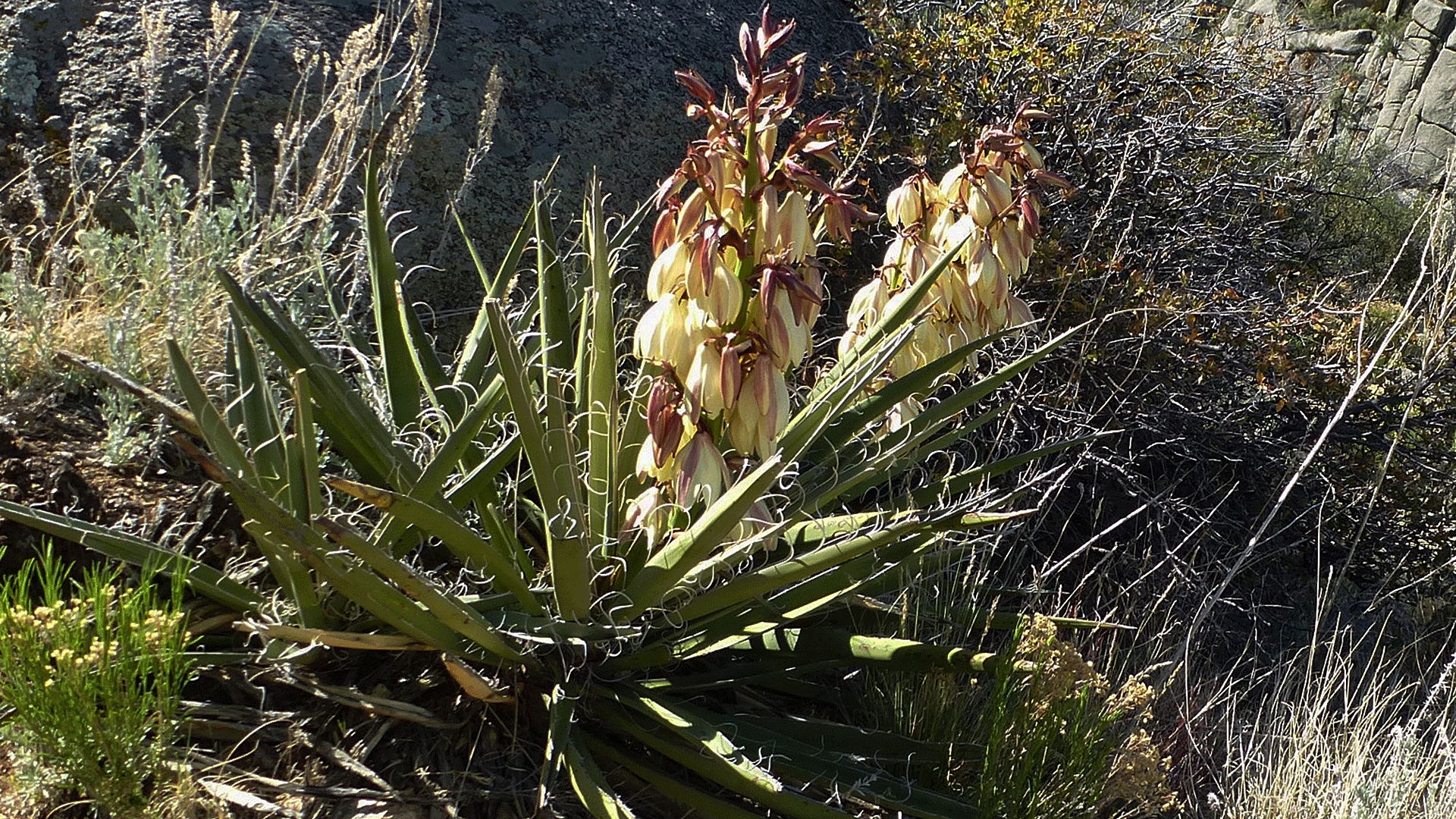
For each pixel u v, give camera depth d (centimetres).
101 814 168
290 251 293
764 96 172
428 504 195
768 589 194
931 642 262
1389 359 399
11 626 157
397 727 202
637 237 377
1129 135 407
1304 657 351
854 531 209
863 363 202
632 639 209
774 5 490
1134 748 227
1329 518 366
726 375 168
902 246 244
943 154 412
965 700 249
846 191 421
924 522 179
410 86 344
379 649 199
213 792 178
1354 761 267
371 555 166
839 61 496
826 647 223
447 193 339
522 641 202
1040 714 215
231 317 205
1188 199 429
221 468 156
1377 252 645
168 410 171
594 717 211
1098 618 305
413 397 235
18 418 224
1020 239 243
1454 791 259
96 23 318
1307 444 381
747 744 203
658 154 395
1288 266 467
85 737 155
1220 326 374
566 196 361
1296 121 664
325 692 196
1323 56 1112
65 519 183
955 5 493
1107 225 395
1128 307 363
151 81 284
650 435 185
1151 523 351
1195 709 304
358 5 359
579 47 390
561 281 246
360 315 311
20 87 304
